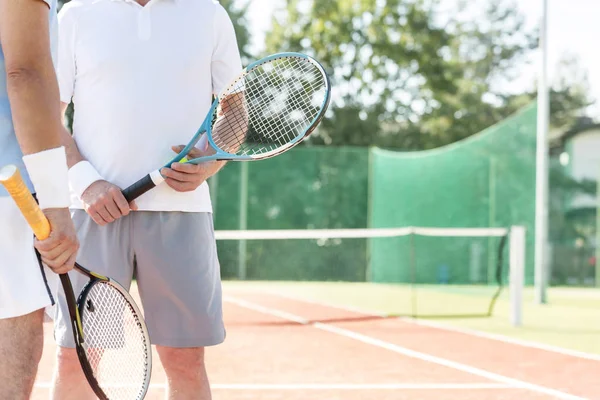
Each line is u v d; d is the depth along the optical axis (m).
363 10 26.94
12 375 2.21
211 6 3.20
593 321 9.95
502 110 28.12
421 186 14.73
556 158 17.08
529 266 14.71
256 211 15.99
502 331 8.83
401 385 5.54
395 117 26.89
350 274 16.03
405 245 14.82
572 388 5.50
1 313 2.18
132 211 3.04
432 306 11.94
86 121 3.11
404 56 26.86
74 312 2.48
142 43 3.06
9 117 2.22
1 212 2.17
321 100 3.18
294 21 27.06
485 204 14.42
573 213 16.92
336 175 16.16
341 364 6.45
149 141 3.07
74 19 3.09
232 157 3.04
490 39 28.58
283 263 16.03
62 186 2.19
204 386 3.12
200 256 3.08
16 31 2.12
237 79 3.19
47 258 2.20
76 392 3.03
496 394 5.27
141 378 3.01
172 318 3.06
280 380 5.71
